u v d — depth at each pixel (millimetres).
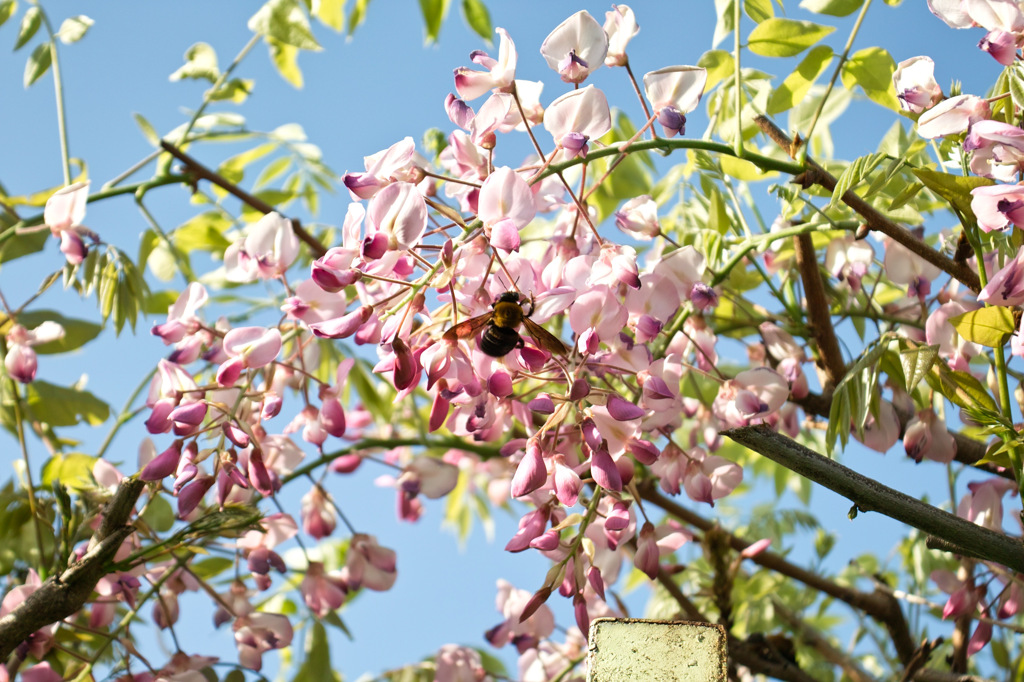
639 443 851
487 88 869
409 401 1044
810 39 906
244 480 873
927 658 935
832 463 812
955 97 851
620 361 853
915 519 806
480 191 834
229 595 967
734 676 977
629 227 932
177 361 896
